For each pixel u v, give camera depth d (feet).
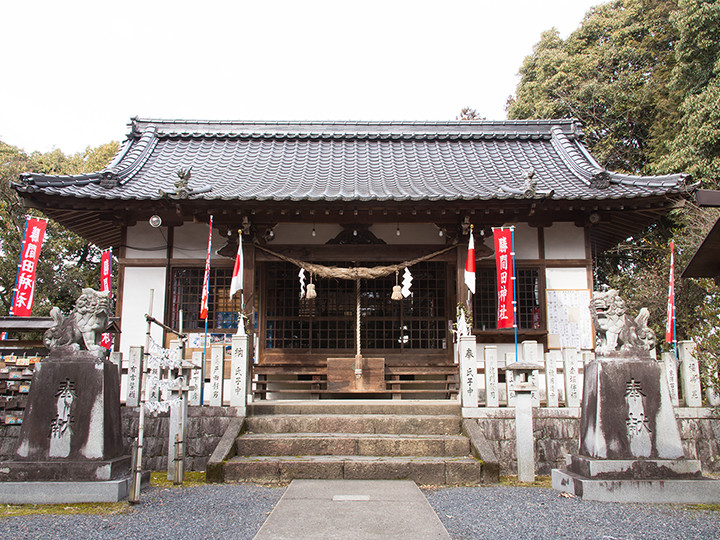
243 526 16.37
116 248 50.37
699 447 26.89
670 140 59.88
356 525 15.92
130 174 39.68
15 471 19.25
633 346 20.97
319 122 49.24
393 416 27.58
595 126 71.92
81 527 16.03
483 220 35.55
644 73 71.82
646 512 17.90
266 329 38.45
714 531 15.79
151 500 19.56
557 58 73.41
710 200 17.17
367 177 40.27
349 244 37.42
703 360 28.45
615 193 34.99
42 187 32.86
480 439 25.25
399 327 38.52
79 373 20.12
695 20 52.39
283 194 33.94
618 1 79.00
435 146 47.93
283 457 24.57
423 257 35.96
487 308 37.45
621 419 20.40
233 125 48.98
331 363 33.55
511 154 46.26
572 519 17.04
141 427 19.42
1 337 35.04
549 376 27.96
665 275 49.24
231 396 27.61
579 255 38.06
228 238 35.96
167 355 21.29
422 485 23.00
